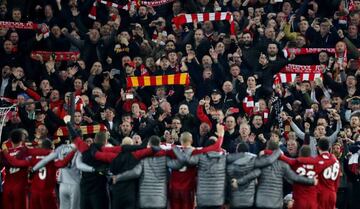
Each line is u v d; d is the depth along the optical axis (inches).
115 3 3767.2
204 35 3604.8
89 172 2775.6
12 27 3681.1
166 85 3388.3
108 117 3221.0
